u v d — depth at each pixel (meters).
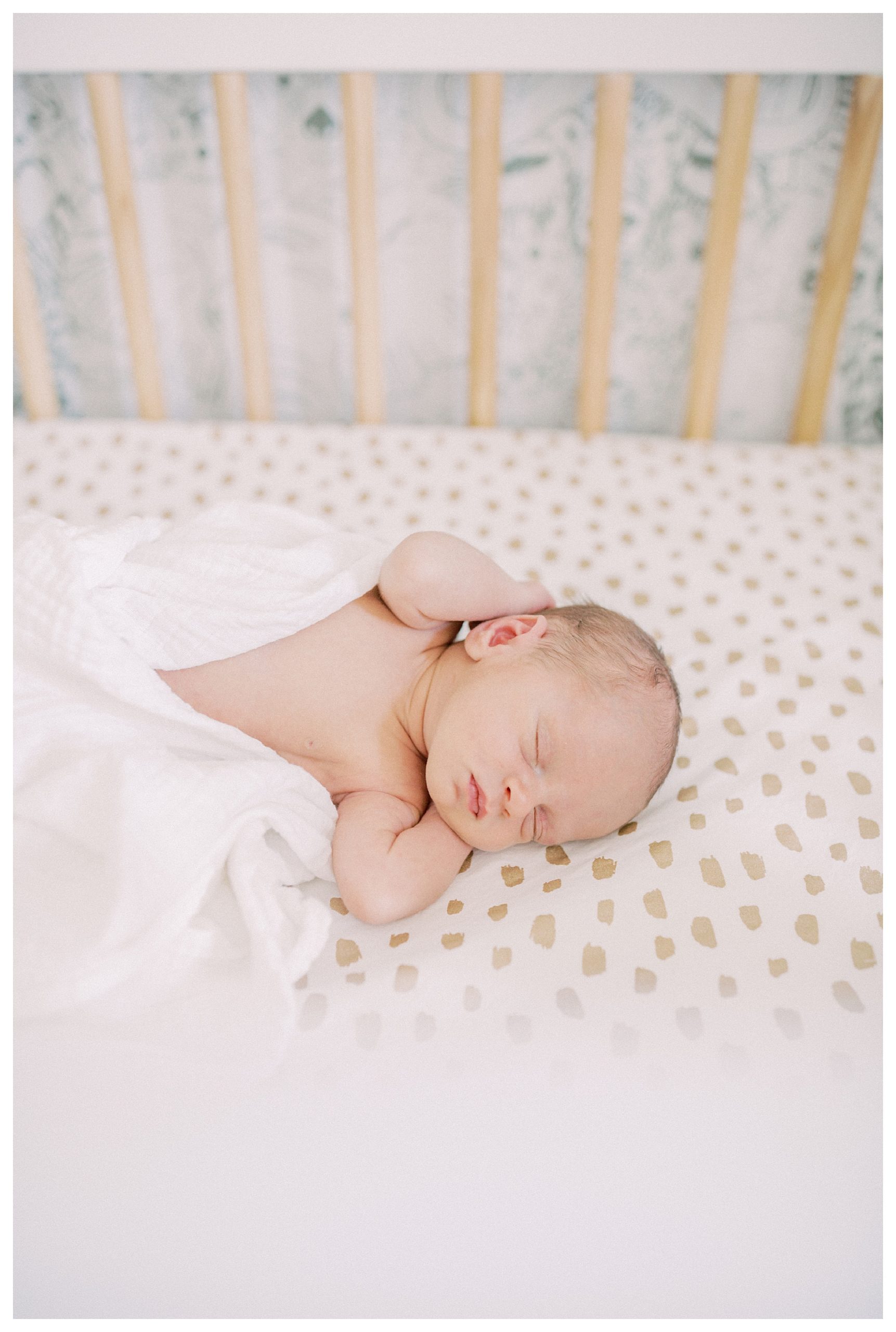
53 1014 0.62
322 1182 0.56
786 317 1.37
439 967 0.66
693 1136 0.57
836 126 1.24
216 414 1.48
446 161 1.28
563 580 1.10
